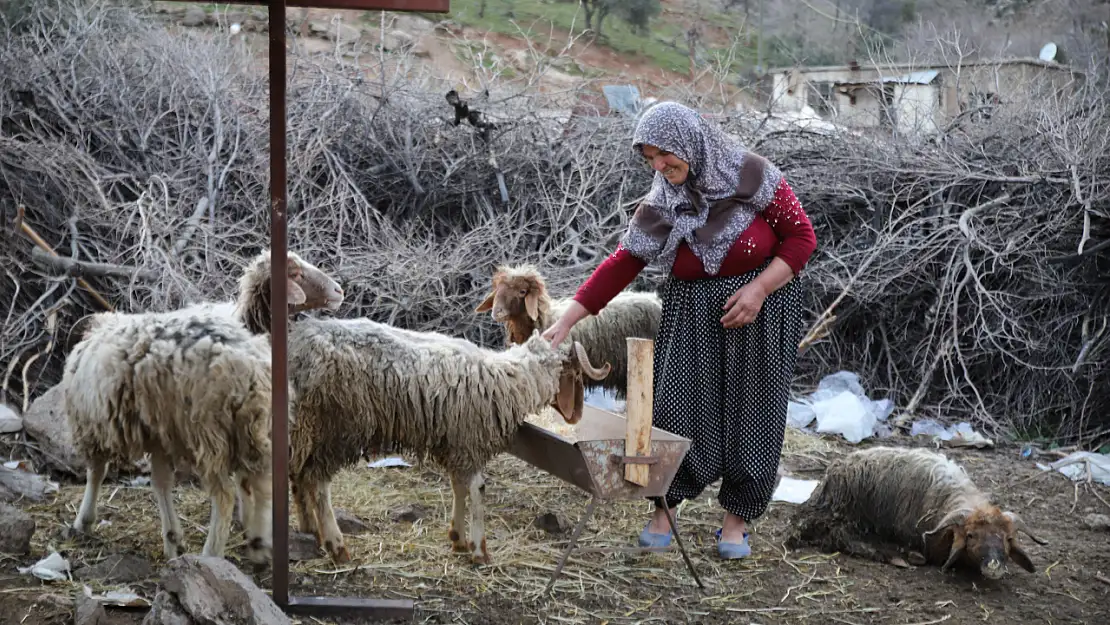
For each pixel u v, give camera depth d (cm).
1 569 366
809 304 753
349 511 465
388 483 512
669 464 382
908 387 720
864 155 773
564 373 410
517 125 793
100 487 436
